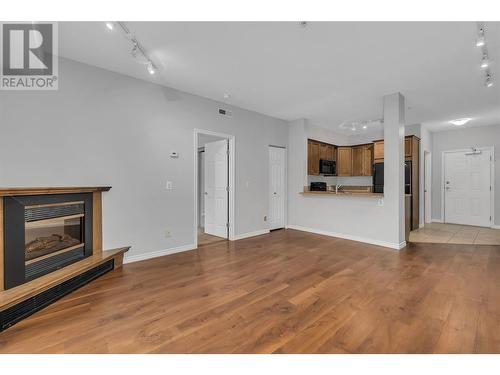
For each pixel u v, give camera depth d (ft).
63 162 9.27
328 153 21.65
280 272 9.84
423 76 10.82
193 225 13.15
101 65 9.91
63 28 7.43
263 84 11.78
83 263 8.82
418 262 10.95
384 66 9.93
